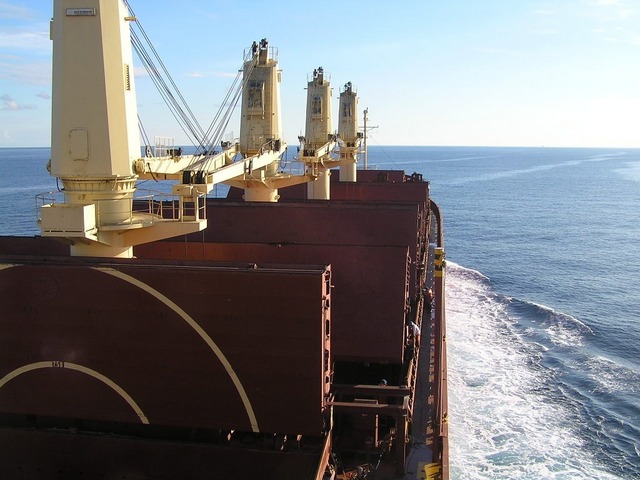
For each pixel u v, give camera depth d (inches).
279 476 669.3
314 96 1862.7
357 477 711.1
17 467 722.2
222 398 669.9
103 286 660.7
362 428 750.5
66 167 722.8
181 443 684.1
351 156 2311.8
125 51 735.1
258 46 1341.0
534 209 5787.4
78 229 698.2
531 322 2079.2
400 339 878.4
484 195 7219.5
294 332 638.5
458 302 2363.4
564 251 3540.8
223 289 640.4
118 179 741.3
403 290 891.4
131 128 750.5
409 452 772.0
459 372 1550.2
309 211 1138.7
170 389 677.3
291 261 911.0
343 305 897.5
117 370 681.6
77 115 717.3
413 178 2802.7
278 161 1423.5
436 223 2719.0
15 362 697.0
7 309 682.2
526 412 1322.6
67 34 709.9
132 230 773.3
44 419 730.8
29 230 3732.8
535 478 1061.1
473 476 1051.9
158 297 652.7
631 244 3762.3
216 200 1380.4
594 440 1218.6
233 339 650.8
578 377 1550.2
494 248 3676.2
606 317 2140.7
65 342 681.6
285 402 658.8
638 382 1521.9
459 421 1259.2
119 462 702.5
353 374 944.9
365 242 1122.0
